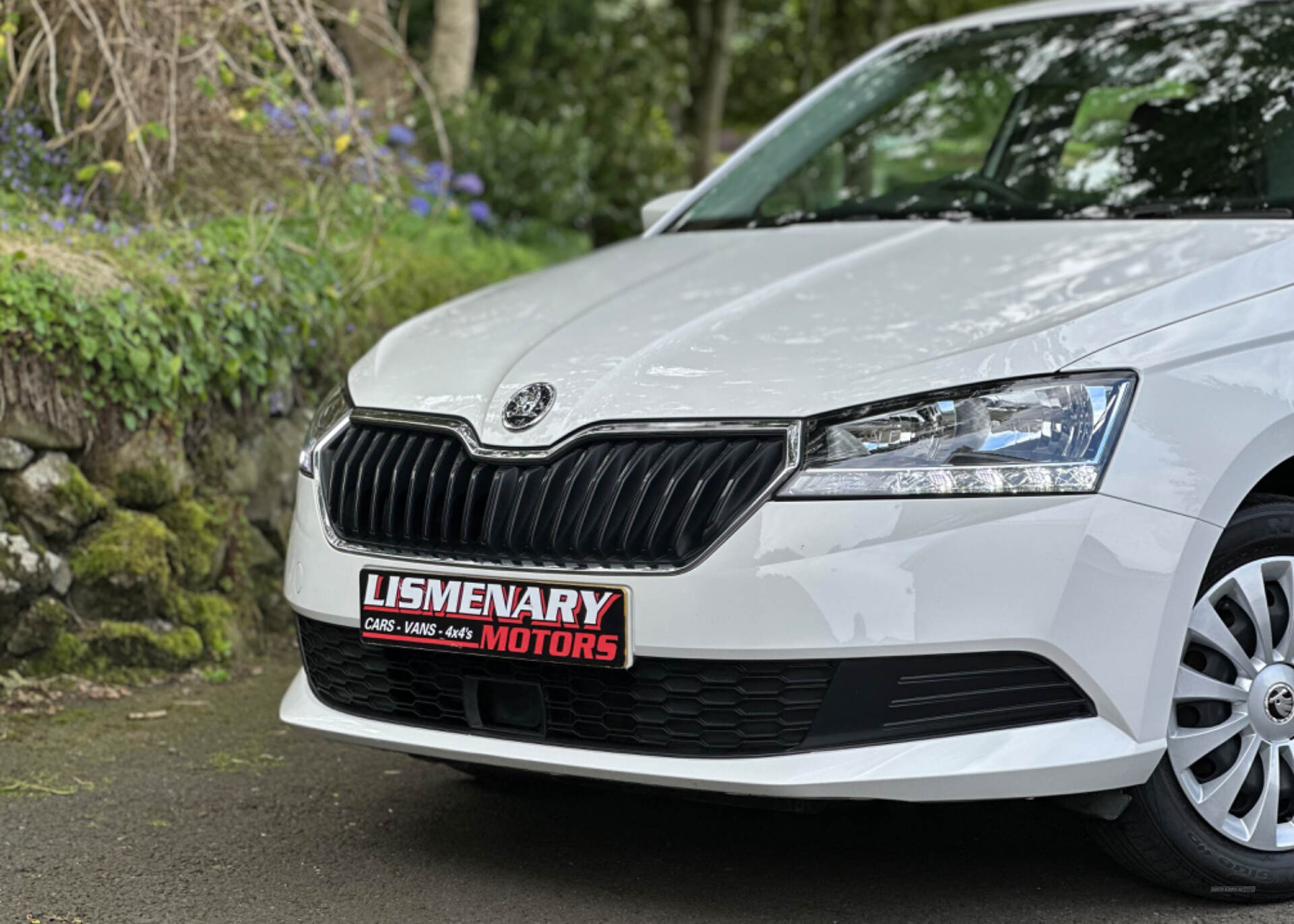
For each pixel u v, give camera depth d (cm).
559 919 286
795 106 461
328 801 358
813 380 272
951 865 314
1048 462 262
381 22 625
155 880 307
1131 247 317
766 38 1920
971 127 418
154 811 348
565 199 923
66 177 533
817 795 262
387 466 300
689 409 273
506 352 312
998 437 263
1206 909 292
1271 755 291
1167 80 397
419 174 657
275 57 598
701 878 307
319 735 314
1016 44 440
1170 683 271
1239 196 356
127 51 528
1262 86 380
